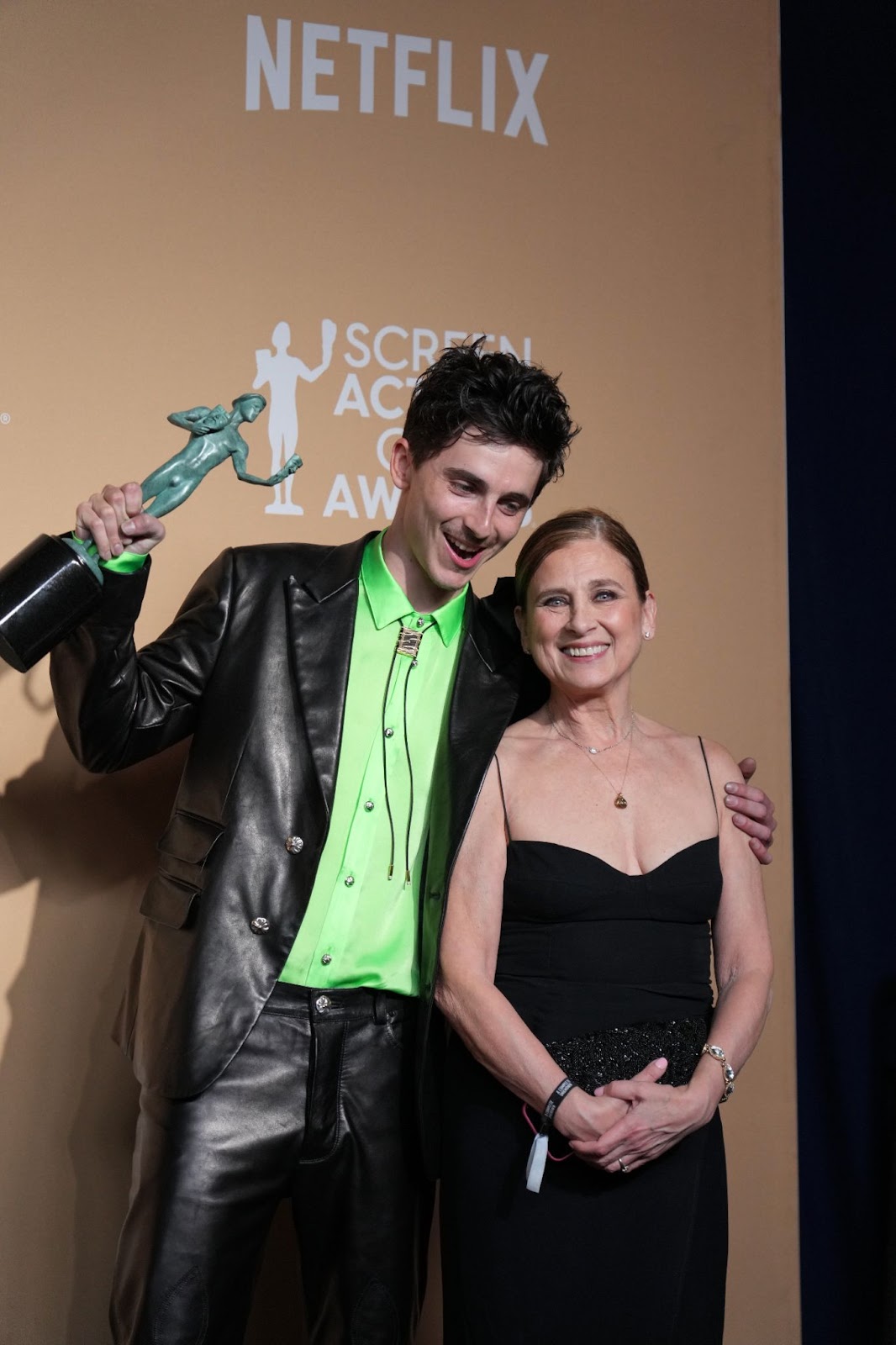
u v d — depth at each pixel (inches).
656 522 105.1
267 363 98.1
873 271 121.0
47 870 94.6
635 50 107.1
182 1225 69.2
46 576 64.2
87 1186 93.4
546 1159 67.4
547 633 73.2
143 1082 71.8
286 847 72.4
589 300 104.9
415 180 101.9
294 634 74.9
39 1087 93.4
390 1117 74.0
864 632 120.0
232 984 70.8
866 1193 114.7
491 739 74.3
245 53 98.9
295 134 99.6
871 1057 116.3
